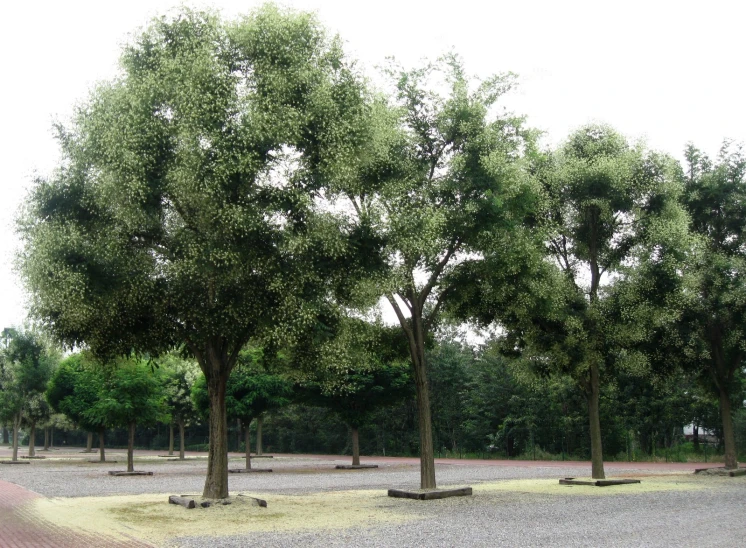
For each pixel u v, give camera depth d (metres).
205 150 15.17
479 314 23.28
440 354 58.84
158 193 15.61
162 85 15.82
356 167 16.66
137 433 81.38
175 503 17.38
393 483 26.09
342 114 16.62
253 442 71.31
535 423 50.31
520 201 19.86
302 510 16.27
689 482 24.78
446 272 21.11
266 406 35.19
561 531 12.47
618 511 15.64
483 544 11.02
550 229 22.44
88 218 16.20
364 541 11.45
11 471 34.47
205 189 14.84
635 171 23.62
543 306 21.81
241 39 16.33
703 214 29.45
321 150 15.96
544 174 23.47
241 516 15.12
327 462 46.81
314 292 15.91
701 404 42.38
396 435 60.66
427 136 20.44
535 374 24.98
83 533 12.69
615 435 46.78
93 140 15.93
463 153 19.86
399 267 18.42
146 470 35.75
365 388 36.31
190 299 15.98
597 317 22.84
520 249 19.72
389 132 17.67
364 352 21.02
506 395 53.00
